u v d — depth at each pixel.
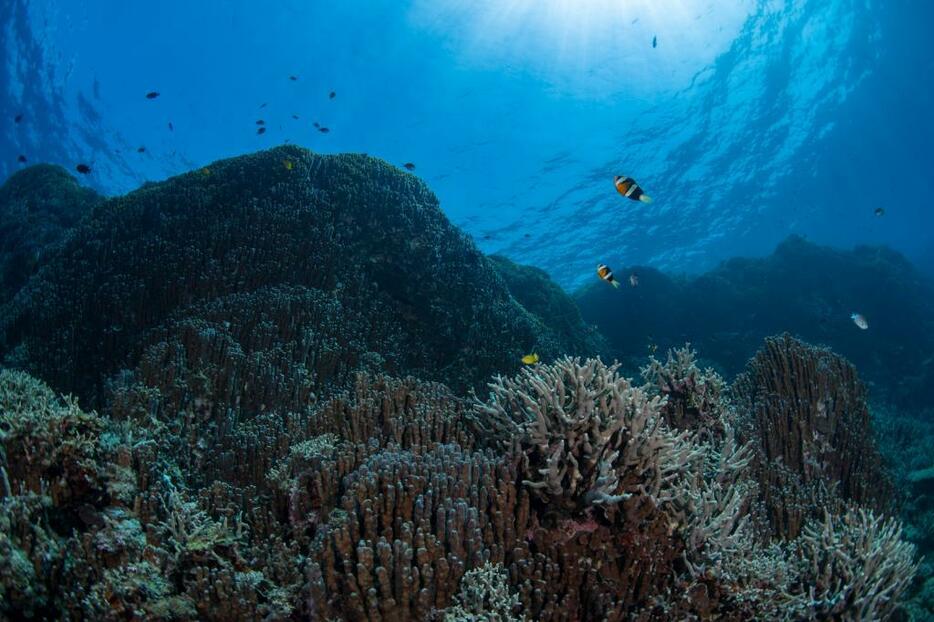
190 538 3.22
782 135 43.72
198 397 6.18
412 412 4.99
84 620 2.60
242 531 3.66
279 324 7.80
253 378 6.48
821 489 5.30
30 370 7.46
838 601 3.61
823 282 24.06
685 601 3.27
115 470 3.55
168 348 6.74
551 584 3.17
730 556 3.63
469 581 2.97
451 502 3.21
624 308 24.30
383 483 3.37
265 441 4.86
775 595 3.60
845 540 4.00
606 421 3.72
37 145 45.56
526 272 17.27
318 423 5.10
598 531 3.42
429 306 10.08
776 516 4.85
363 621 2.81
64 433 3.56
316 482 3.78
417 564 2.96
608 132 41.97
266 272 8.96
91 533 2.98
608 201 45.94
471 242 11.59
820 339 22.81
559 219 48.53
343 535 3.02
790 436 6.06
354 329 8.57
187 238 9.16
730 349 22.73
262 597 3.02
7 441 3.33
